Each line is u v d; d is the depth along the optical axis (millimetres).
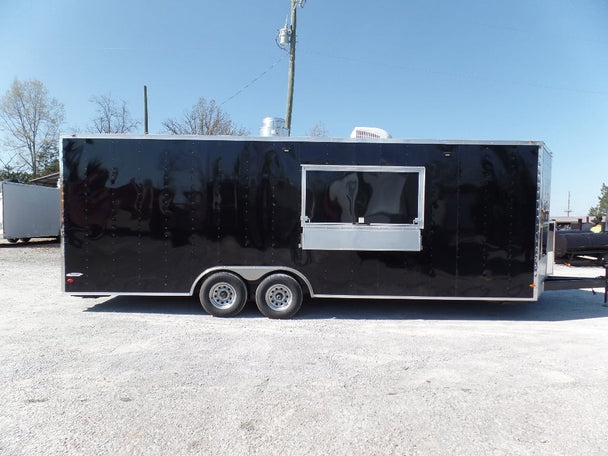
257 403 3381
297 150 5984
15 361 4285
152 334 5285
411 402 3426
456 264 5973
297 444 2789
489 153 5934
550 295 8266
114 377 3885
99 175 6012
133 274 6070
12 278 9656
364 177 5949
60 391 3568
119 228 6043
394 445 2791
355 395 3549
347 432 2947
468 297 6004
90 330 5457
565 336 5379
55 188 20469
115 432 2914
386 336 5297
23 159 40156
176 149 6012
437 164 5938
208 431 2939
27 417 3115
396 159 5941
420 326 5812
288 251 6023
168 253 6055
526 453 2711
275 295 6105
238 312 6117
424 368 4191
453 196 5938
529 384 3814
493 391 3654
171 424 3031
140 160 6008
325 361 4367
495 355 4605
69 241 6055
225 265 6062
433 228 5961
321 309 6742
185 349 4715
